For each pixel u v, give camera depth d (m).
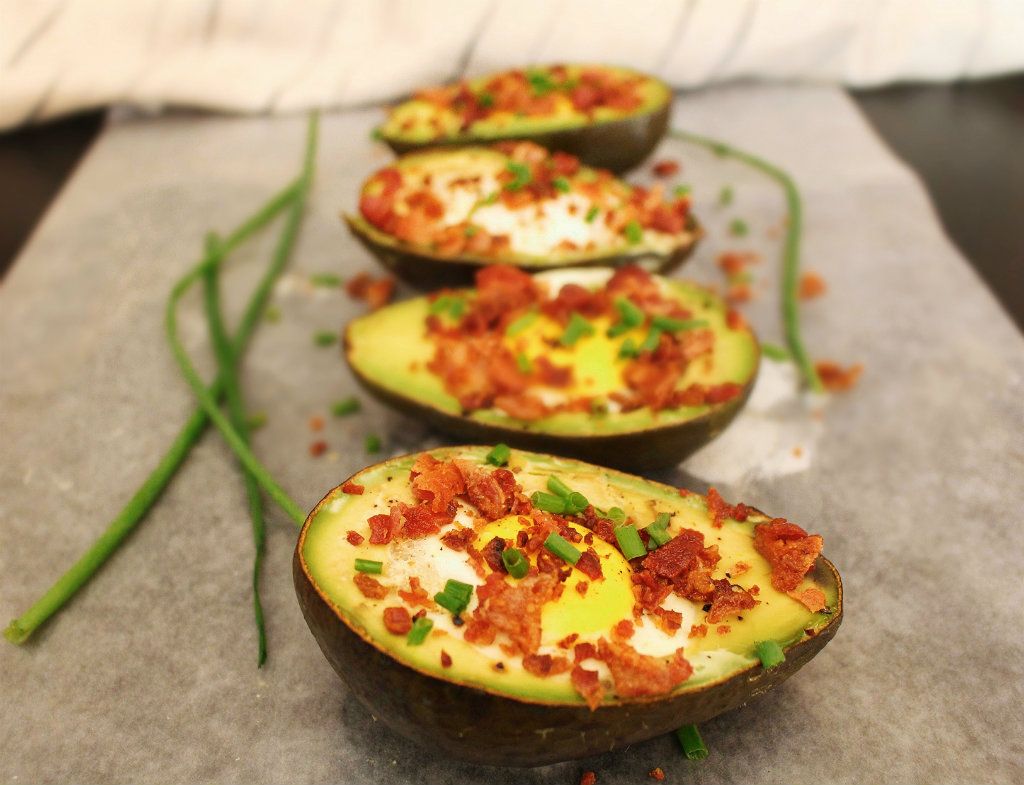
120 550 0.30
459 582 0.24
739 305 0.37
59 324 0.37
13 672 0.27
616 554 0.25
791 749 0.26
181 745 0.26
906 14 0.46
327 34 0.47
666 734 0.26
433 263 0.34
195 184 0.43
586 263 0.34
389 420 0.34
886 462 0.32
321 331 0.37
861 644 0.27
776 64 0.48
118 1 0.45
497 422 0.29
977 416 0.33
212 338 0.35
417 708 0.23
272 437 0.33
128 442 0.33
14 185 0.44
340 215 0.40
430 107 0.40
